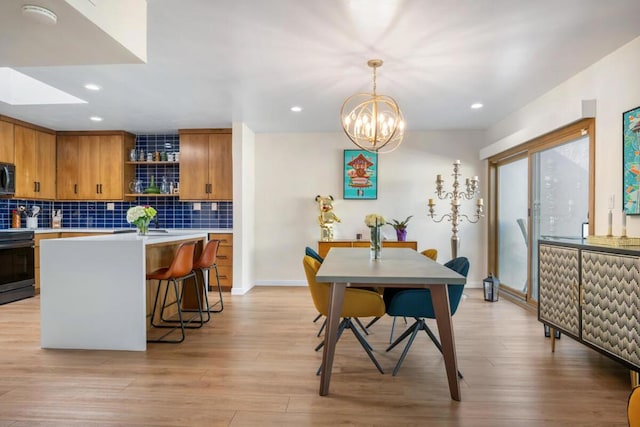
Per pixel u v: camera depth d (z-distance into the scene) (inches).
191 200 216.1
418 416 77.3
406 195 215.8
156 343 122.6
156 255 142.9
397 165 216.2
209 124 203.8
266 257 222.2
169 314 155.9
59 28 70.3
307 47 106.8
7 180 181.0
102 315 116.6
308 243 220.5
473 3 84.5
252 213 218.5
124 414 77.9
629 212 102.8
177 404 82.0
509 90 144.0
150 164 229.3
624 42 103.9
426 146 215.0
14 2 61.6
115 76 130.3
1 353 113.4
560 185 144.5
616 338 87.4
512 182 188.4
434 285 84.6
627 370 100.3
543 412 79.0
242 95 151.8
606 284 90.7
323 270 88.4
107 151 217.0
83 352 114.3
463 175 213.3
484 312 160.4
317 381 93.4
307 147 220.5
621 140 106.7
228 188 212.4
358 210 218.1
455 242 189.8
